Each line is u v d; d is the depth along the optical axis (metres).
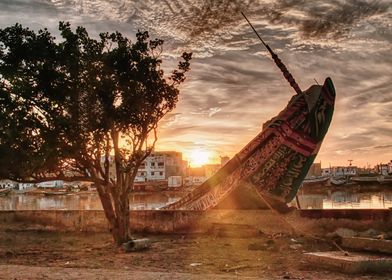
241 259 13.45
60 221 22.66
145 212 21.28
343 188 112.81
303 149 22.95
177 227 20.72
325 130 23.05
